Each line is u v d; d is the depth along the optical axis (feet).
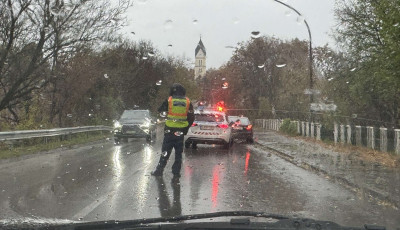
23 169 40.68
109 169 41.16
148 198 27.30
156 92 168.55
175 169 36.68
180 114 36.73
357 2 70.33
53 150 61.05
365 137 61.93
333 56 81.35
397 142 51.08
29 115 75.66
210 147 71.05
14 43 68.13
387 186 31.48
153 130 80.53
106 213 23.03
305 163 46.47
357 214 23.71
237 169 42.75
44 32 68.08
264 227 10.57
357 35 71.92
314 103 84.33
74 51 72.84
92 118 102.47
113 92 120.98
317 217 22.75
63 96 84.69
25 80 71.31
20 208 24.14
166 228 11.05
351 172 38.91
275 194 29.43
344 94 77.92
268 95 148.46
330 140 76.54
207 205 25.30
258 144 77.61
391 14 43.27
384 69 50.16
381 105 72.79
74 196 27.78
